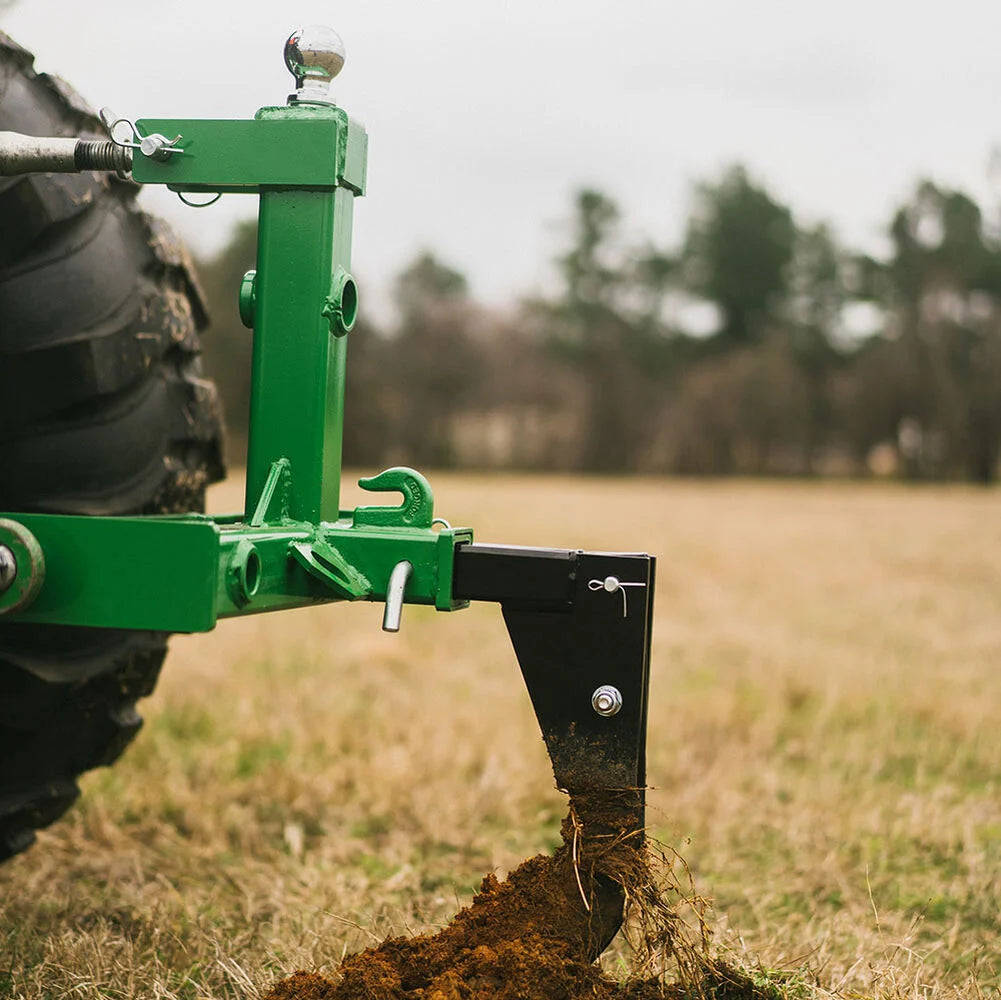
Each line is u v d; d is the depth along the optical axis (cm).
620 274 5609
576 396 5431
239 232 3672
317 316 211
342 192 215
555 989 190
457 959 196
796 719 523
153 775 404
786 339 5425
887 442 5138
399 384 5259
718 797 392
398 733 466
